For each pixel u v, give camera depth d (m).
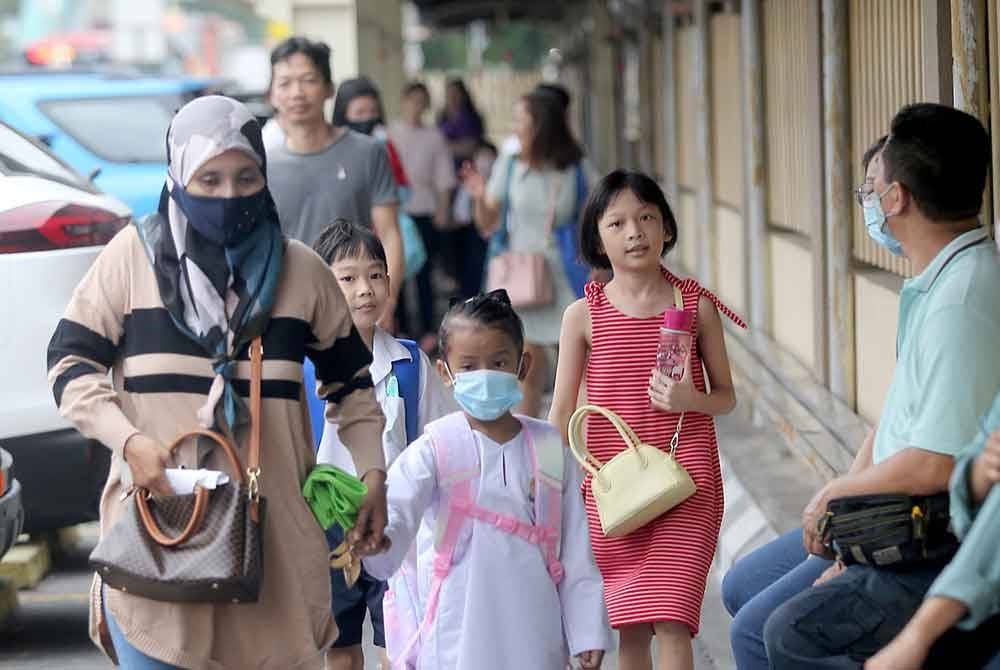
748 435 12.80
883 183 5.64
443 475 6.19
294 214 9.81
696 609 6.80
